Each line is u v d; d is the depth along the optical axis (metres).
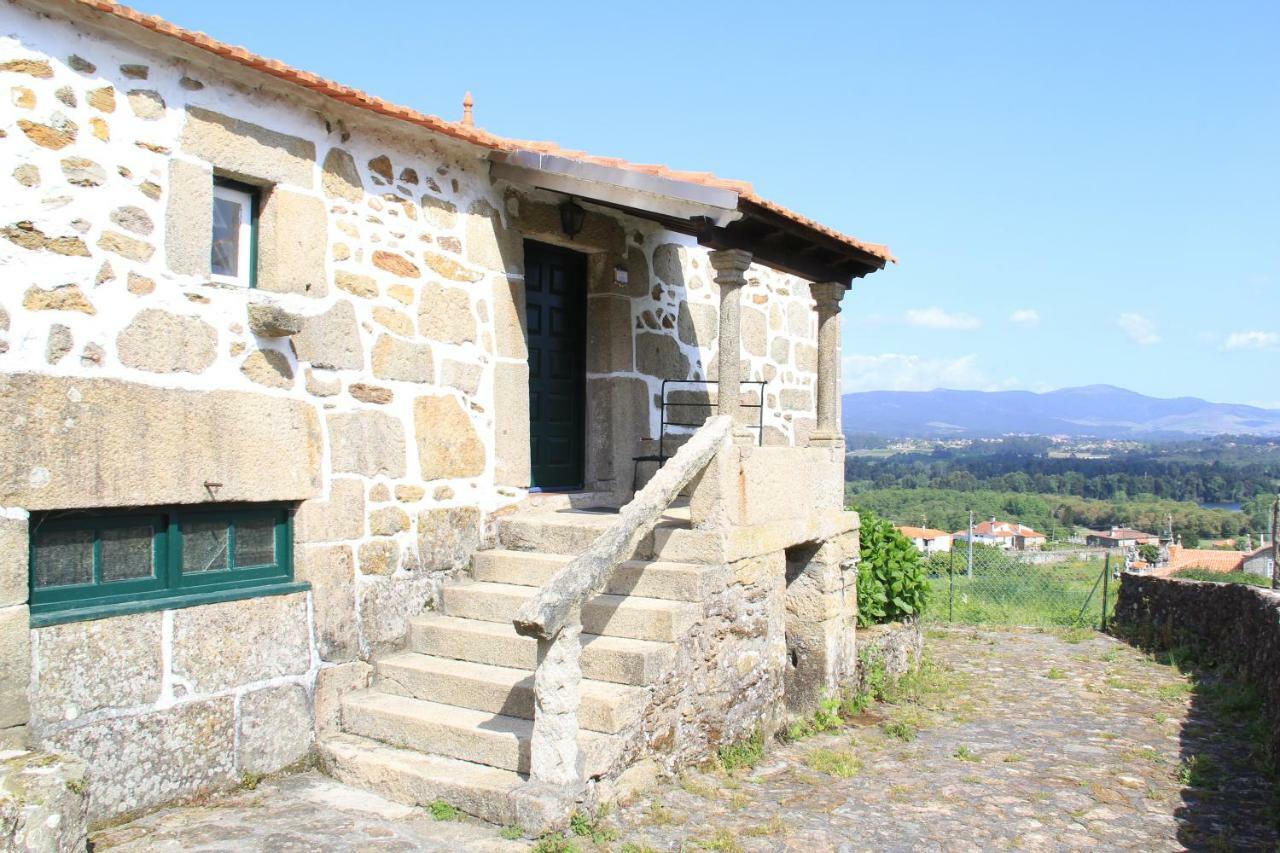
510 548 6.44
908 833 4.93
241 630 4.93
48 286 4.22
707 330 8.78
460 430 6.27
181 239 4.71
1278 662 7.09
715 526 5.89
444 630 5.71
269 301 5.08
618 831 4.54
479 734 4.88
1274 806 5.52
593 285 7.73
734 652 6.00
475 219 6.42
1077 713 7.82
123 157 4.50
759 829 4.79
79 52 4.34
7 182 4.10
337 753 5.08
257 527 5.20
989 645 11.16
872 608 8.73
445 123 5.80
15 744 4.05
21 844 3.42
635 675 5.10
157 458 4.59
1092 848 4.85
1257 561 25.23
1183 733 7.19
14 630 4.05
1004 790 5.71
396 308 5.85
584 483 7.77
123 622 4.45
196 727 4.72
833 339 7.74
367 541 5.64
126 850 4.12
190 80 4.77
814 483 7.16
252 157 5.06
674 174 6.21
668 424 8.27
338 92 5.19
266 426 5.08
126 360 4.48
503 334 6.60
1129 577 12.94
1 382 4.05
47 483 4.18
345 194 5.57
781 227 6.40
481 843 4.28
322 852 4.15
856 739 6.79
